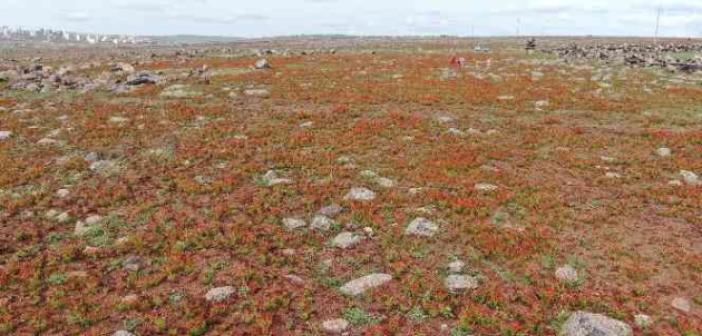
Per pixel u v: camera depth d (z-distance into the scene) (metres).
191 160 22.38
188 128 27.39
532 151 23.70
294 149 23.97
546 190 19.11
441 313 12.19
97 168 21.31
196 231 15.98
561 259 14.36
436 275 13.75
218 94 36.97
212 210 17.48
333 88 38.81
